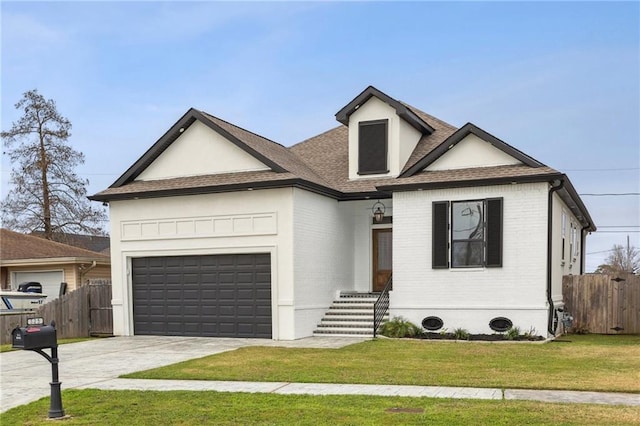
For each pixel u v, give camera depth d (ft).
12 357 44.91
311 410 24.07
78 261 85.25
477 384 29.32
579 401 25.30
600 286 57.21
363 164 62.59
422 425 21.33
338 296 60.34
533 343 46.55
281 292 52.90
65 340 56.70
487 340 49.19
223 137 58.23
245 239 54.65
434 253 52.85
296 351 43.55
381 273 62.39
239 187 54.03
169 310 58.39
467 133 54.49
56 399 24.47
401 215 54.44
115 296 60.18
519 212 50.19
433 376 31.71
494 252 50.70
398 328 52.24
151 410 24.97
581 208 65.36
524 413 22.89
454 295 52.03
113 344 51.57
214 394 27.94
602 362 36.37
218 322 56.08
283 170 55.01
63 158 116.57
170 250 57.82
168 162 60.70
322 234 57.98
